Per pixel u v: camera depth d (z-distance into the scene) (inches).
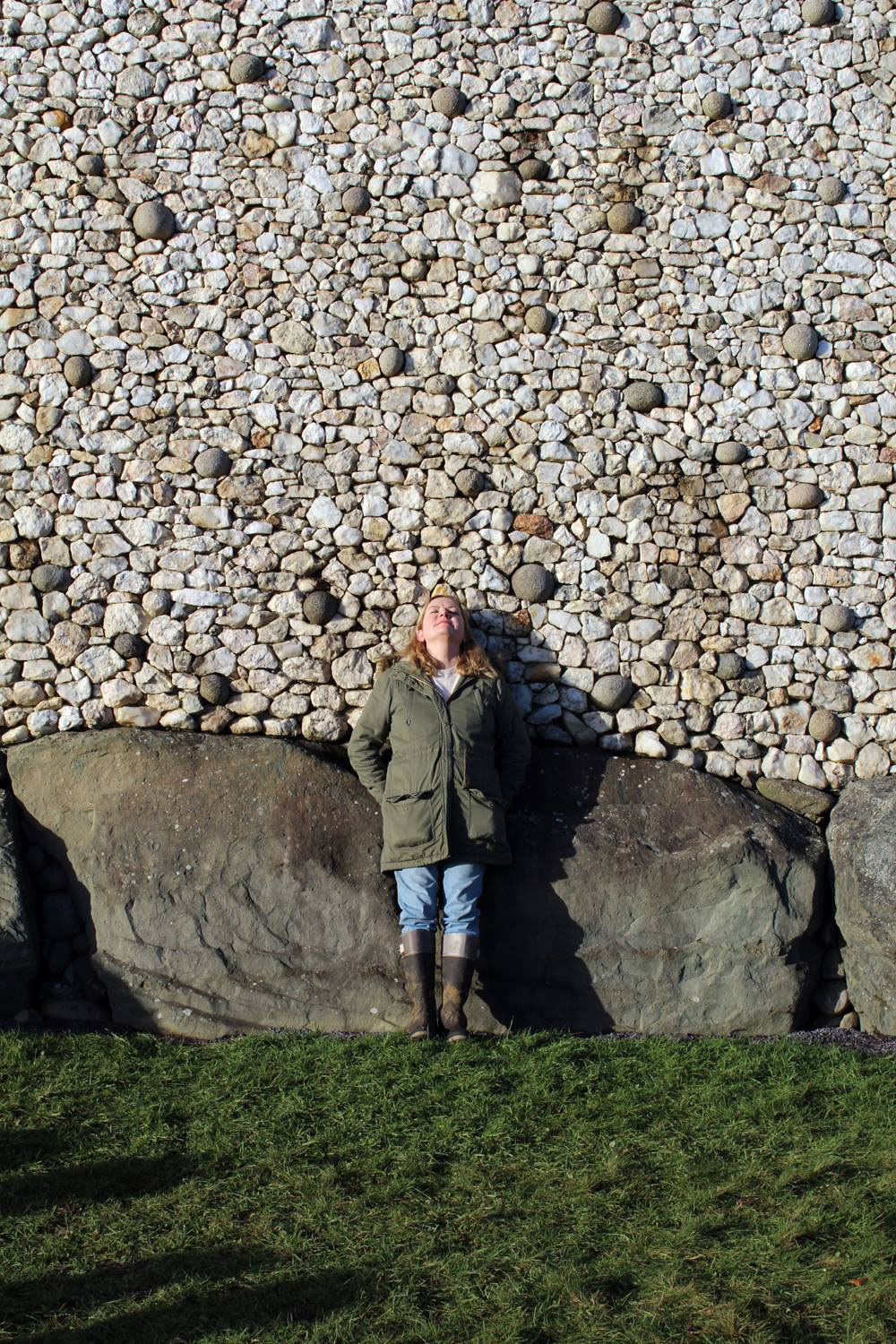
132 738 214.2
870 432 227.6
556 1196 147.9
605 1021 201.9
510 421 225.1
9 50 224.2
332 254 225.0
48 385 222.4
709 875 205.2
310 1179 149.9
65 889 208.1
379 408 224.2
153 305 223.6
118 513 221.5
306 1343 123.9
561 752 221.1
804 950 207.3
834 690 225.3
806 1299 132.0
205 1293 130.6
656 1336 125.3
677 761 223.5
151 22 225.5
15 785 213.2
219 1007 195.8
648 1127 163.9
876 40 229.8
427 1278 134.0
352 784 211.2
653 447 226.2
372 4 227.1
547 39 228.7
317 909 200.8
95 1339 124.3
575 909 203.8
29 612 220.7
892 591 226.7
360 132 226.2
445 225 226.1
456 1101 167.8
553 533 225.0
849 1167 155.6
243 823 204.7
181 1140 158.7
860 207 228.7
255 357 223.6
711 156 229.0
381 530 223.1
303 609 221.5
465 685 204.4
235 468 222.7
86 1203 145.6
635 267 227.5
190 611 221.5
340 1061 179.2
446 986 189.3
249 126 225.5
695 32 229.9
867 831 210.8
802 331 227.1
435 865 196.5
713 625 225.6
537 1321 127.7
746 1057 184.9
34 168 223.9
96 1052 181.6
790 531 226.8
